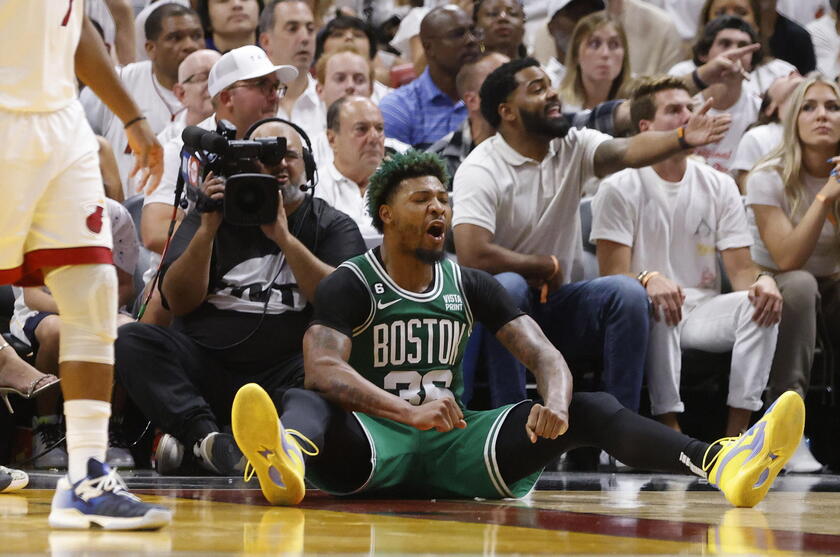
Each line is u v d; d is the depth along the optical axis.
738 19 15.36
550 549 4.42
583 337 11.40
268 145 9.07
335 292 7.27
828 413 12.52
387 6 19.06
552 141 11.66
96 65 6.06
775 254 12.41
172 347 9.86
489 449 7.19
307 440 6.67
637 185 12.24
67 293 5.36
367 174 12.55
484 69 13.33
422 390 7.38
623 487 8.77
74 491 5.22
